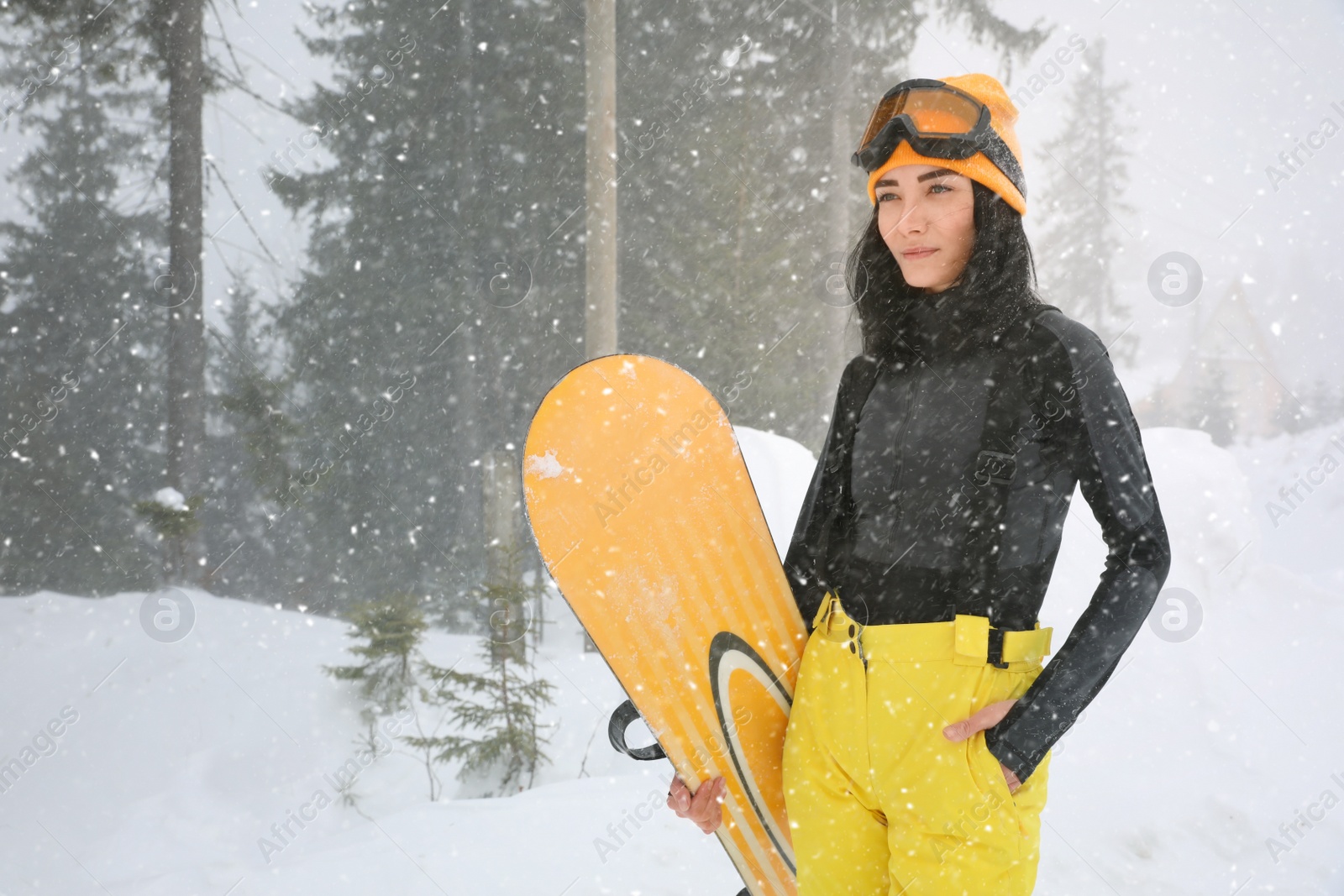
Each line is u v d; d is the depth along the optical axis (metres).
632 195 10.81
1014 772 1.24
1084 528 5.61
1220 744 3.99
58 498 9.83
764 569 1.62
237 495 10.35
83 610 7.95
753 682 1.60
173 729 5.76
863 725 1.35
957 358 1.42
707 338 10.50
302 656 6.96
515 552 6.06
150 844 4.43
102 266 10.52
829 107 10.73
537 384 11.30
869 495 1.49
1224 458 6.43
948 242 1.42
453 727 5.74
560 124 11.45
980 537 1.34
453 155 11.58
